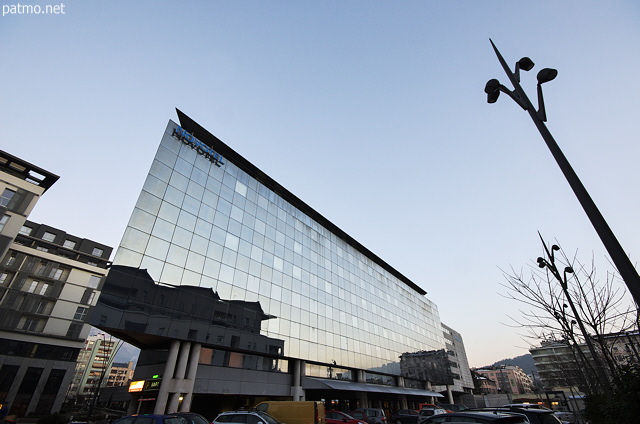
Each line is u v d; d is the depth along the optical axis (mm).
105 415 38594
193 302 23250
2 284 46000
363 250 57062
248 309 27797
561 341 12023
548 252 10109
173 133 28078
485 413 7180
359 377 40156
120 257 20172
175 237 24047
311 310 36469
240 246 29938
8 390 41000
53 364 45500
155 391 20781
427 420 7918
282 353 29625
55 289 49719
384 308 54688
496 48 7660
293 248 38062
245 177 34812
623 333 8906
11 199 38219
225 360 24781
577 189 5285
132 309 19609
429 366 60781
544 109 6156
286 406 17125
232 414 13320
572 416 16844
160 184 24812
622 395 6633
